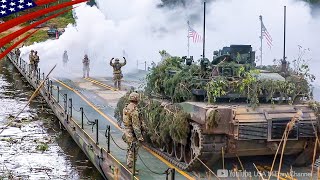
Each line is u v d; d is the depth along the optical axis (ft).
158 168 33.30
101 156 37.14
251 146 30.89
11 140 52.21
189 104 32.04
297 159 32.89
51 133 56.13
